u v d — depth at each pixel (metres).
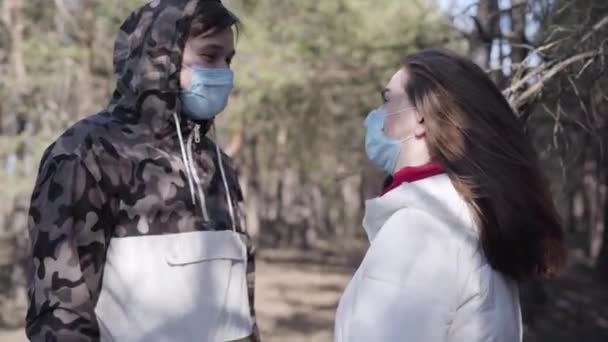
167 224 2.22
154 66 2.22
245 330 2.41
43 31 13.41
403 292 1.82
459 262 1.84
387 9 9.28
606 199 18.22
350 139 12.90
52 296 2.02
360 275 1.92
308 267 26.48
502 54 5.54
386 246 1.87
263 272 25.00
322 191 33.41
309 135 13.56
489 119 1.91
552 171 6.04
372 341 1.81
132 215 2.18
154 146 2.23
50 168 2.11
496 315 1.85
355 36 9.44
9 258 15.95
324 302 18.92
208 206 2.35
